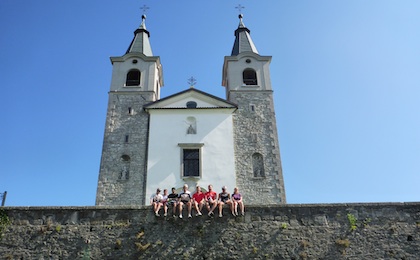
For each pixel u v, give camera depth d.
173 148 25.94
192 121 27.20
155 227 14.51
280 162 26.09
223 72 33.69
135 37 33.69
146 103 28.56
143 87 29.44
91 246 14.16
